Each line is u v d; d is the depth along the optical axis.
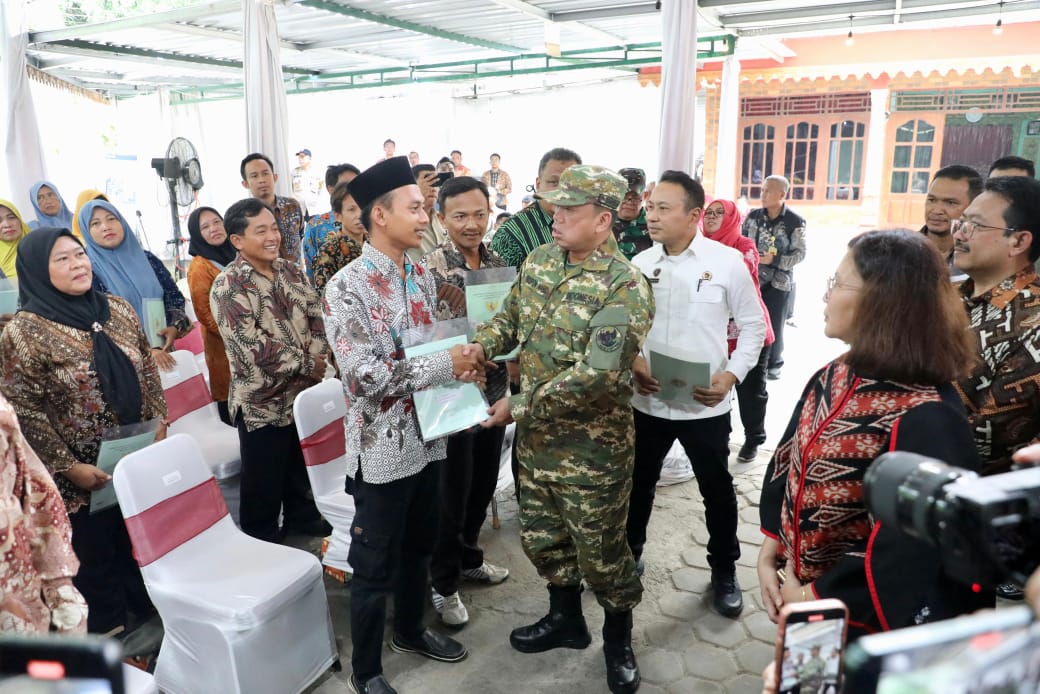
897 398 1.19
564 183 1.92
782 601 1.40
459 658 2.37
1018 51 8.95
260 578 2.10
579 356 1.95
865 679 0.49
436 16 6.91
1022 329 1.72
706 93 11.35
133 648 2.40
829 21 6.32
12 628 1.34
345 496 2.60
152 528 2.06
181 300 3.67
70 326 2.25
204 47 8.16
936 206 2.74
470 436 2.50
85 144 10.59
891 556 1.11
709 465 2.53
